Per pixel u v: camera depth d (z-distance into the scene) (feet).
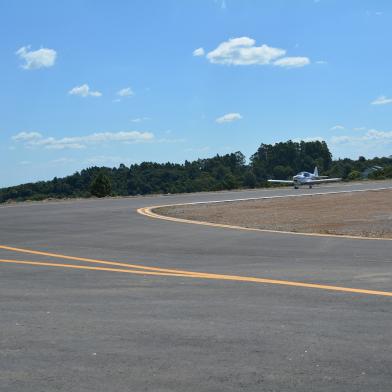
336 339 20.12
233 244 47.91
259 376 16.58
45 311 24.48
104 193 212.43
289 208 92.68
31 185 365.61
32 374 16.90
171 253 42.98
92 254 42.75
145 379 16.42
